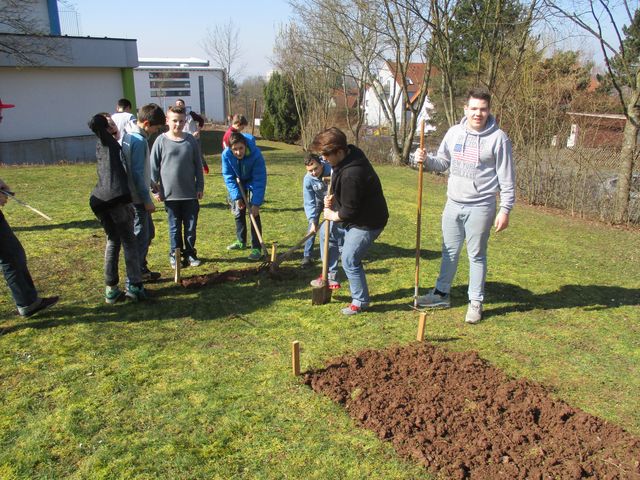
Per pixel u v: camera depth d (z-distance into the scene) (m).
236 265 6.03
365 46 21.38
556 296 5.41
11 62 17.25
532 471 2.70
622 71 10.93
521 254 7.14
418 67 35.16
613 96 13.67
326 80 25.64
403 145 20.88
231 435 2.96
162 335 4.20
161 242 6.92
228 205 9.44
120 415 3.12
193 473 2.66
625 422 3.21
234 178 6.20
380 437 2.96
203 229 7.70
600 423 3.14
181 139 5.50
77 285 5.21
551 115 11.91
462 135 4.45
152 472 2.66
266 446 2.88
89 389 3.38
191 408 3.20
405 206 10.57
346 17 20.36
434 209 10.38
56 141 18.91
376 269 6.11
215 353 3.92
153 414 3.14
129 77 20.98
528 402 3.33
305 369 3.71
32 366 3.64
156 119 4.60
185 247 5.92
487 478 2.66
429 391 3.42
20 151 17.98
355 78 22.80
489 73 14.82
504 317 4.80
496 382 3.58
